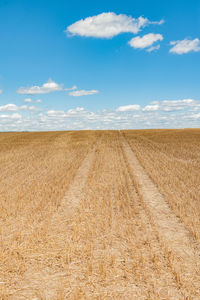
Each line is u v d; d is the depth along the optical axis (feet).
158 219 27.63
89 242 21.84
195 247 20.93
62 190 39.19
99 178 49.57
